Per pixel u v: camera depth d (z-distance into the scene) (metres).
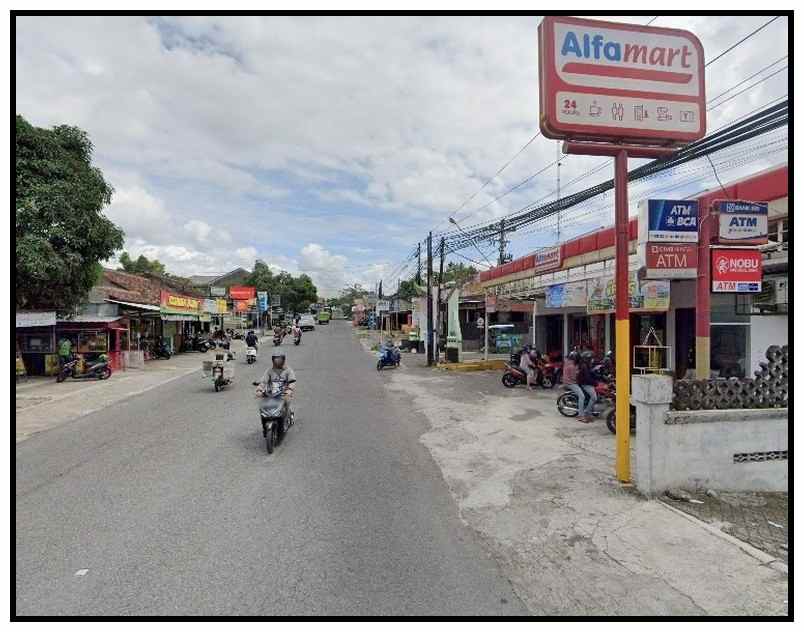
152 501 5.61
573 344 17.09
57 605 3.60
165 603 3.62
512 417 10.50
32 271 14.07
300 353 28.25
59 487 6.09
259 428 9.45
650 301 9.85
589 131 6.23
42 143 15.15
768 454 5.91
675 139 6.45
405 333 39.53
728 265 7.14
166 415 10.77
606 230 13.93
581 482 6.24
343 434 8.95
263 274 70.94
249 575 4.00
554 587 3.86
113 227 16.69
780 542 4.61
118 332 20.06
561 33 6.21
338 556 4.32
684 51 6.48
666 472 5.66
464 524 5.01
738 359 9.71
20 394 13.79
